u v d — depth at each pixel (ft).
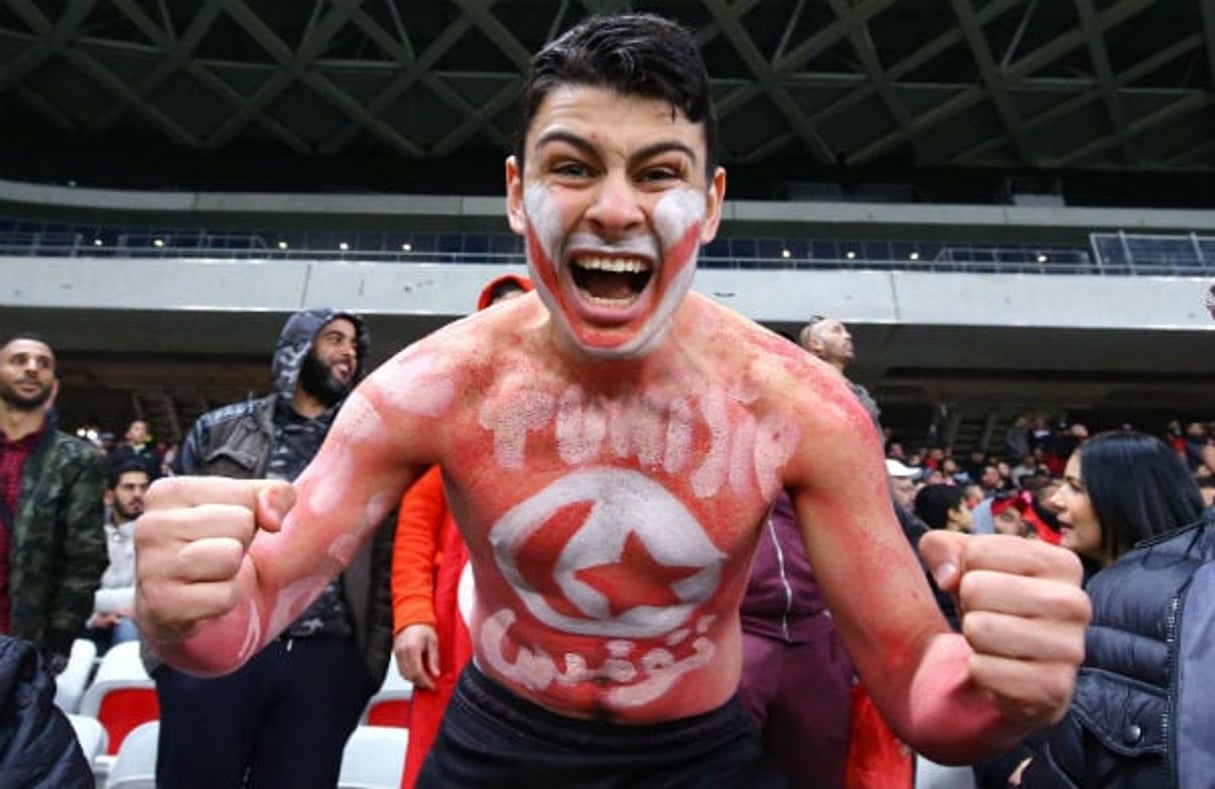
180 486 2.91
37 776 4.22
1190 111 86.12
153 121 88.89
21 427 8.98
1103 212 77.36
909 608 3.46
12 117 89.71
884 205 77.97
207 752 6.47
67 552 8.91
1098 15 76.74
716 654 3.74
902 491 12.24
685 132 3.27
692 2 75.61
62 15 76.89
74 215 77.66
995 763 8.66
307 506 3.49
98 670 10.15
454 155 95.55
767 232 78.48
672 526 3.46
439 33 82.02
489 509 3.53
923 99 85.46
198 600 2.80
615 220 3.14
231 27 81.20
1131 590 5.63
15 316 58.39
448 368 3.55
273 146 94.99
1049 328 57.16
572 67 3.25
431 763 3.87
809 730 6.80
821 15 79.05
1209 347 58.23
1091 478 7.06
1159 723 5.21
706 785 3.63
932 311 57.52
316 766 6.79
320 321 7.96
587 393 3.48
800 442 3.52
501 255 68.49
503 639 3.74
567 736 3.63
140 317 58.59
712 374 3.52
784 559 6.97
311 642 6.91
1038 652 2.69
